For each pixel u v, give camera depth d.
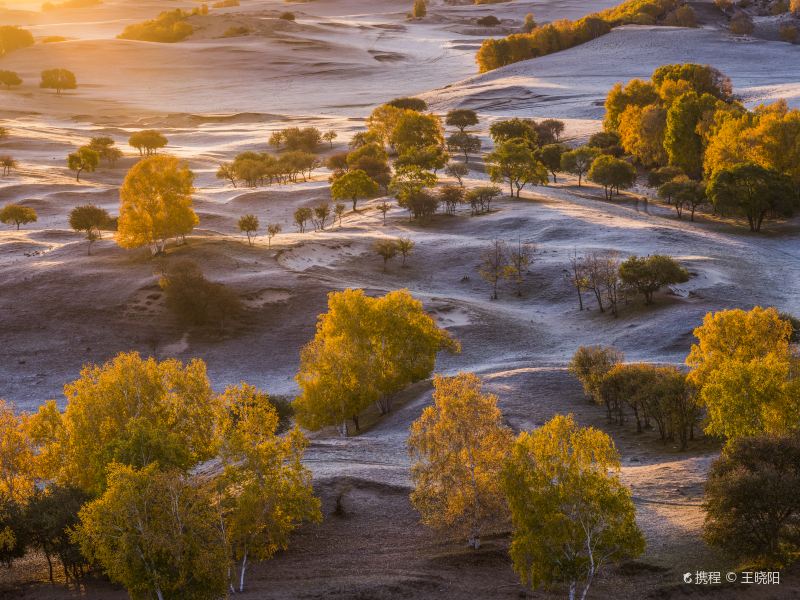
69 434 49.75
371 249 114.06
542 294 100.44
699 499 45.19
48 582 41.91
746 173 119.44
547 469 35.50
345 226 128.62
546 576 35.16
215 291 92.19
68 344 88.88
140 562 35.41
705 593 36.38
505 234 120.56
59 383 83.12
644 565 38.91
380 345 70.38
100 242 113.38
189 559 35.91
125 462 42.56
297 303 95.25
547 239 116.50
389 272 107.81
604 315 91.81
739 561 38.62
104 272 100.75
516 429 58.69
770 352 55.03
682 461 51.41
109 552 35.56
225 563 36.09
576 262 104.94
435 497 41.91
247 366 85.94
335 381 63.09
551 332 89.81
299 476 41.03
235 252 106.38
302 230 129.25
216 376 84.12
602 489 35.19
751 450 40.44
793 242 116.25
